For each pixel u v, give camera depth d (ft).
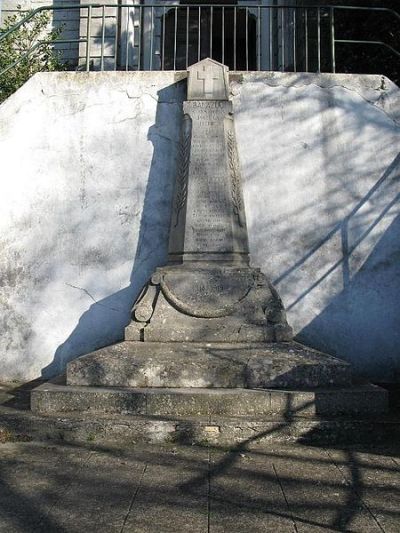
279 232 24.63
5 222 24.58
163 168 24.88
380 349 24.25
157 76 25.26
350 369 18.94
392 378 24.14
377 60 33.81
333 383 18.84
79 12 37.55
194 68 24.35
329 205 24.73
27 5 37.73
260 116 25.05
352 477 14.64
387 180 24.81
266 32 38.47
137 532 11.66
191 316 21.21
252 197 24.73
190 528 11.86
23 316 24.39
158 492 13.64
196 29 42.37
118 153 24.99
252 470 15.06
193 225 22.79
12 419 17.61
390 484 14.21
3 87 30.86
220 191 23.09
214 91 24.09
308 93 25.14
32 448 16.63
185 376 18.81
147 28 39.32
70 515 12.40
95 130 25.05
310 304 24.40
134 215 24.75
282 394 17.94
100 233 24.71
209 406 17.89
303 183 24.81
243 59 45.88
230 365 18.81
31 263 24.56
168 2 39.96
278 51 37.50
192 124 23.73
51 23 37.47
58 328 24.36
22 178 24.77
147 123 25.09
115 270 24.56
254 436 17.08
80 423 17.34
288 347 20.31
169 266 22.68
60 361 24.21
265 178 24.81
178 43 42.09
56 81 25.20
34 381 24.04
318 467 15.30
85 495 13.43
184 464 15.46
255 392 18.06
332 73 25.38
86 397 18.21
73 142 24.99
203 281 21.61
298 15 36.42
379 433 17.25
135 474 14.74
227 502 13.12
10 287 24.47
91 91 25.17
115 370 19.01
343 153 24.94
